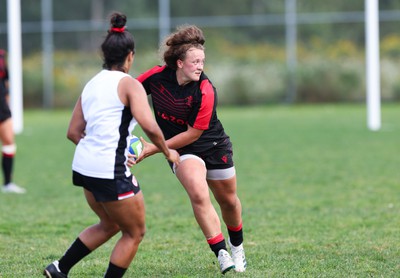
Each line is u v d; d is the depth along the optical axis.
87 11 93.94
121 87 15.69
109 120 15.59
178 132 18.83
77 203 30.84
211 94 18.14
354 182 34.91
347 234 23.95
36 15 93.56
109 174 15.50
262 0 94.12
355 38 92.31
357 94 92.31
